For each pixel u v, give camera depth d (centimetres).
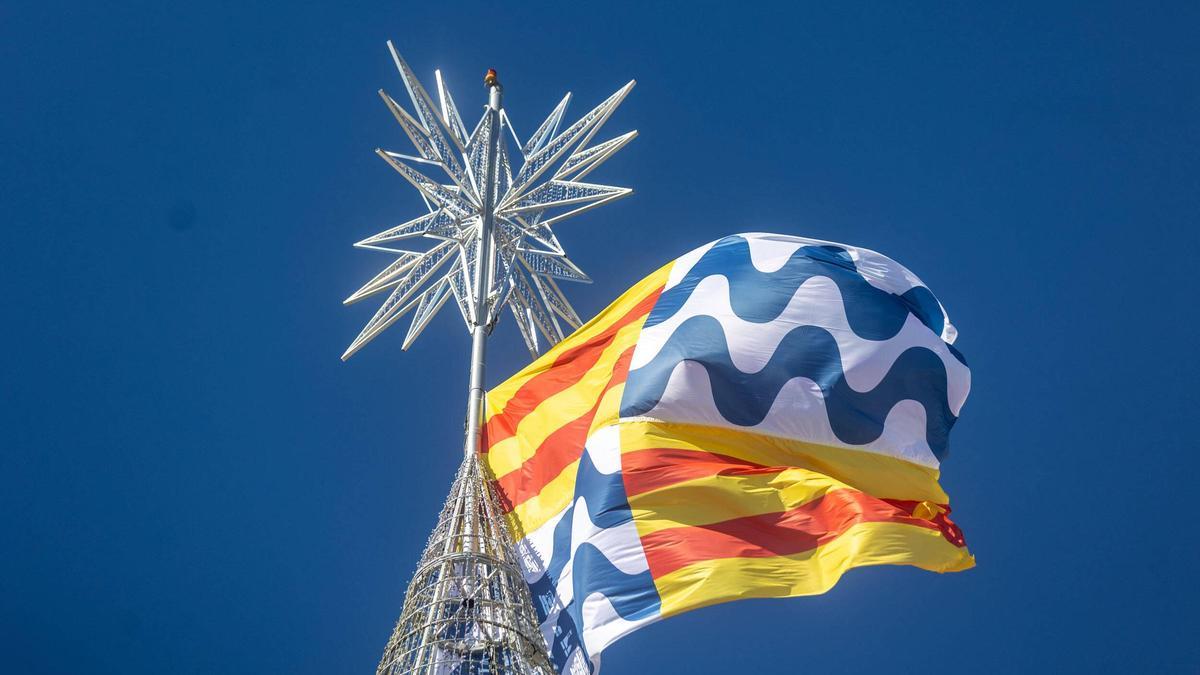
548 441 3130
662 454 2941
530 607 2645
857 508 2762
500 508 2912
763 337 3153
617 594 2691
